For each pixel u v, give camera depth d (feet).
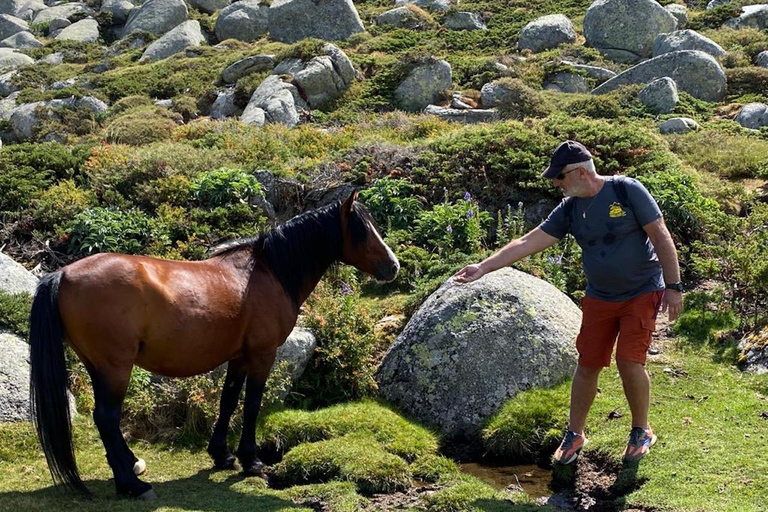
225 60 83.15
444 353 24.66
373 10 101.50
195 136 55.62
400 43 84.89
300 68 71.87
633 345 18.61
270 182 39.63
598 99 60.75
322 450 20.93
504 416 22.82
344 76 72.69
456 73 73.61
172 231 35.32
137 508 17.28
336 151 44.80
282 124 59.11
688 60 65.21
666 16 79.36
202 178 38.65
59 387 16.40
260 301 19.51
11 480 19.06
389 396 25.07
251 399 20.08
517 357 24.29
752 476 18.42
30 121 69.26
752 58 73.20
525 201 38.06
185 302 17.84
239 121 61.52
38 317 16.52
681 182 35.65
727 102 64.49
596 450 20.58
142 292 17.17
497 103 64.34
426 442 22.11
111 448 17.46
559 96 65.82
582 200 18.62
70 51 102.32
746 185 43.06
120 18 118.21
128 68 84.48
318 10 91.61
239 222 36.78
